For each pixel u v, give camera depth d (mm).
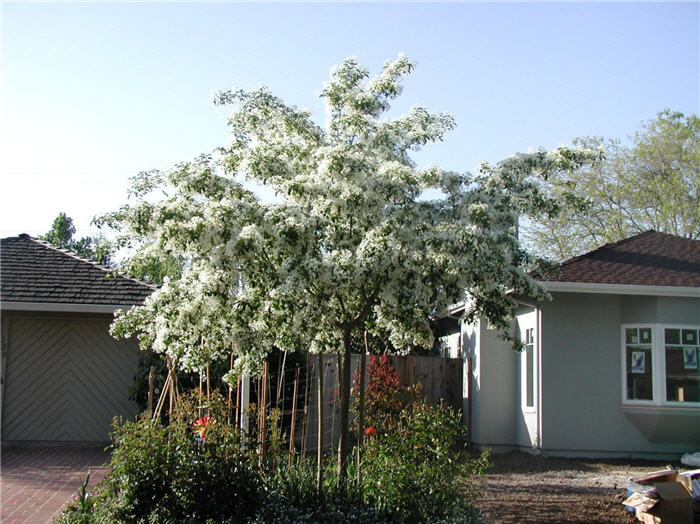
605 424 12367
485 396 13664
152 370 9344
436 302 7012
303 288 5801
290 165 7145
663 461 12078
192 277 6664
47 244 14938
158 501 6469
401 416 8352
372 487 6941
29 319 13148
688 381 12031
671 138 27062
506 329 7590
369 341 12242
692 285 12070
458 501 6820
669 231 26906
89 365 13141
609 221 27266
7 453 11781
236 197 6566
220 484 6539
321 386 7215
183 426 7117
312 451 11125
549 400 12406
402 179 6473
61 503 8125
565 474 10594
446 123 7863
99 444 12930
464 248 6254
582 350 12523
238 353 6840
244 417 8594
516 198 7246
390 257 6266
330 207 6418
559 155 7438
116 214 6102
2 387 12906
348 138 7465
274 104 7469
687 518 7074
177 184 6586
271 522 6301
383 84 7391
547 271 7488
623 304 12609
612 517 7668
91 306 12586
